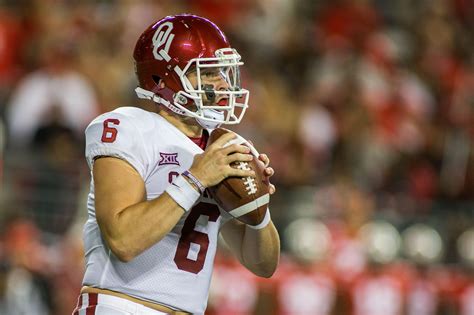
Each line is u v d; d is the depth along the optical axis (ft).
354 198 92.43
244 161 36.09
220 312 83.71
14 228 78.28
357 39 118.83
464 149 110.52
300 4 123.34
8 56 99.04
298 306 87.04
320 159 103.09
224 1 114.73
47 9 101.30
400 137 110.32
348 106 107.24
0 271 75.77
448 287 92.43
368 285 89.45
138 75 38.55
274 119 101.50
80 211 81.92
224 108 36.86
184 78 36.94
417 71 120.37
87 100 93.76
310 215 90.99
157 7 109.09
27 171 83.20
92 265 36.91
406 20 127.44
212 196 37.04
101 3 106.01
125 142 35.81
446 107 118.32
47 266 78.07
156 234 34.27
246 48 108.47
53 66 94.12
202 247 37.22
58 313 76.84
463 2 131.85
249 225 37.22
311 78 111.96
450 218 96.78
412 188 105.29
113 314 36.01
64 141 88.53
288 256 88.74
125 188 34.99
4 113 92.43
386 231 92.27
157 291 36.35
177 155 36.83
